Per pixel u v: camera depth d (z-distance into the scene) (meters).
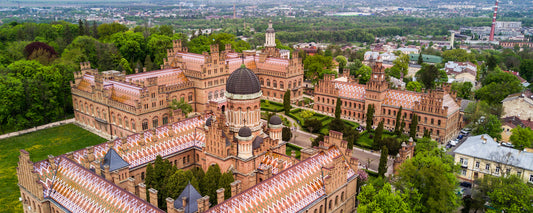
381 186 100.88
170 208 70.00
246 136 91.81
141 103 137.25
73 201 82.62
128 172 95.88
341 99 175.50
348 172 97.88
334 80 189.25
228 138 96.81
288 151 140.00
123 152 98.81
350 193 99.75
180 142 111.81
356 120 172.88
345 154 98.25
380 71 161.50
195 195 77.31
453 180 92.94
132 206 73.00
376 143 140.62
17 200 106.19
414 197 87.94
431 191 87.44
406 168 91.75
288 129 146.62
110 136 151.75
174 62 184.12
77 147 141.88
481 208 95.94
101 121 151.62
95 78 150.00
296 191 83.94
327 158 95.00
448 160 104.25
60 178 88.00
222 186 87.38
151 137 105.81
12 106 155.50
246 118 100.56
